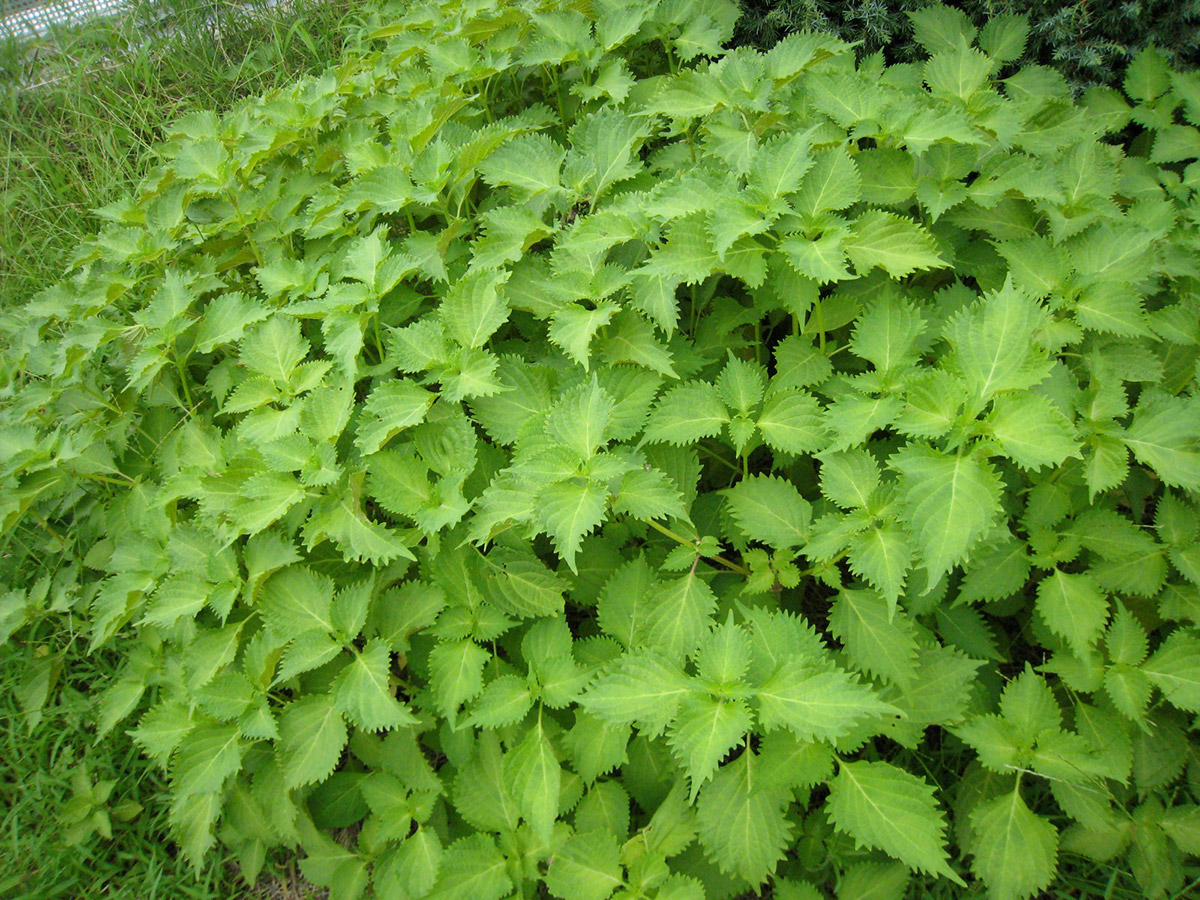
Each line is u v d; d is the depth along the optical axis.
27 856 0.93
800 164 0.74
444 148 0.90
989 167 0.82
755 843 0.68
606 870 0.71
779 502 0.75
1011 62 1.16
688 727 0.65
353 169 0.97
